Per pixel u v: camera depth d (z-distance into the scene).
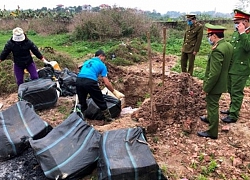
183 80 6.58
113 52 12.18
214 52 4.57
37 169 4.25
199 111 5.91
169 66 11.19
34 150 4.08
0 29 23.75
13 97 7.48
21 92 6.26
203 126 5.43
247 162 4.47
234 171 4.20
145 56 12.66
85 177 4.07
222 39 4.61
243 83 5.40
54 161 3.94
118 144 3.98
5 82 8.02
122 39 16.98
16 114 5.03
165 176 3.95
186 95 6.27
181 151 4.67
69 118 4.56
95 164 4.14
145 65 11.47
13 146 4.48
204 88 4.74
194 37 8.24
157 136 5.05
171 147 4.76
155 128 5.11
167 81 6.84
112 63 11.33
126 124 5.39
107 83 5.74
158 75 9.15
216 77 4.55
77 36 17.59
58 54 11.18
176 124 5.39
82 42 16.86
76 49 14.86
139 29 17.53
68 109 6.57
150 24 18.09
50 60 9.93
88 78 5.55
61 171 3.88
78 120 4.55
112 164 3.64
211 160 4.43
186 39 8.43
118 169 3.58
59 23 22.50
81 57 12.66
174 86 6.21
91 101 6.21
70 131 4.36
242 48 5.22
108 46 15.64
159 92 6.07
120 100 6.42
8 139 4.53
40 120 4.91
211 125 4.96
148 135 5.07
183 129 5.21
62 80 7.50
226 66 4.64
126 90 8.60
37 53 7.04
